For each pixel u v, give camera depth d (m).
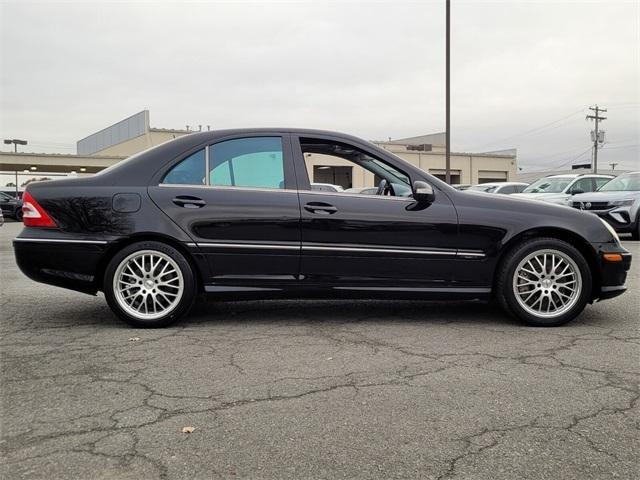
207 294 4.63
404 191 4.92
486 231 4.66
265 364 3.73
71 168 41.38
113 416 2.92
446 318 5.07
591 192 13.08
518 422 2.86
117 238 4.51
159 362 3.76
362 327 4.72
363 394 3.21
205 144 4.76
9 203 29.95
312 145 4.89
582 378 3.47
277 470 2.40
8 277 7.74
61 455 2.51
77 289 4.65
